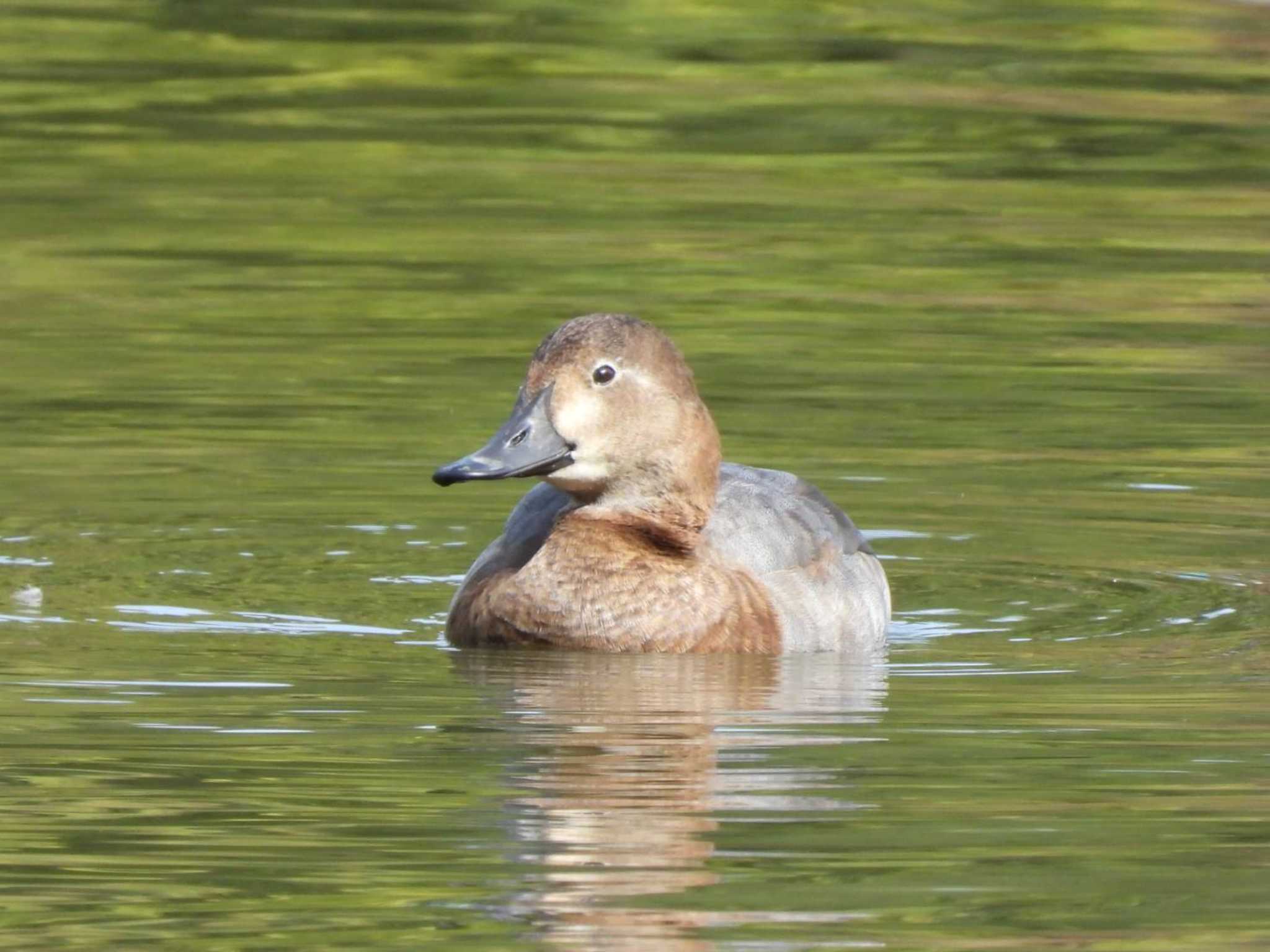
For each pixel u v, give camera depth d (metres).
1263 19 35.28
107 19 34.88
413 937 9.25
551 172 28.47
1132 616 14.79
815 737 12.06
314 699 12.73
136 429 18.72
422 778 11.25
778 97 31.64
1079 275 24.42
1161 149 29.73
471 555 16.23
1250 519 16.94
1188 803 10.95
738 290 23.50
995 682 13.27
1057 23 34.78
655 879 9.88
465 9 35.06
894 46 33.75
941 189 28.11
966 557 16.11
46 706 12.47
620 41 33.88
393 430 18.81
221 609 14.72
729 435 18.72
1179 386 20.41
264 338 21.48
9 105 30.86
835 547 14.88
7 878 9.94
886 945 9.17
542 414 14.18
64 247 24.88
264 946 9.21
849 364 20.95
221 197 27.08
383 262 24.42
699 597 14.05
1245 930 9.38
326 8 35.25
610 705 12.70
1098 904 9.63
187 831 10.48
